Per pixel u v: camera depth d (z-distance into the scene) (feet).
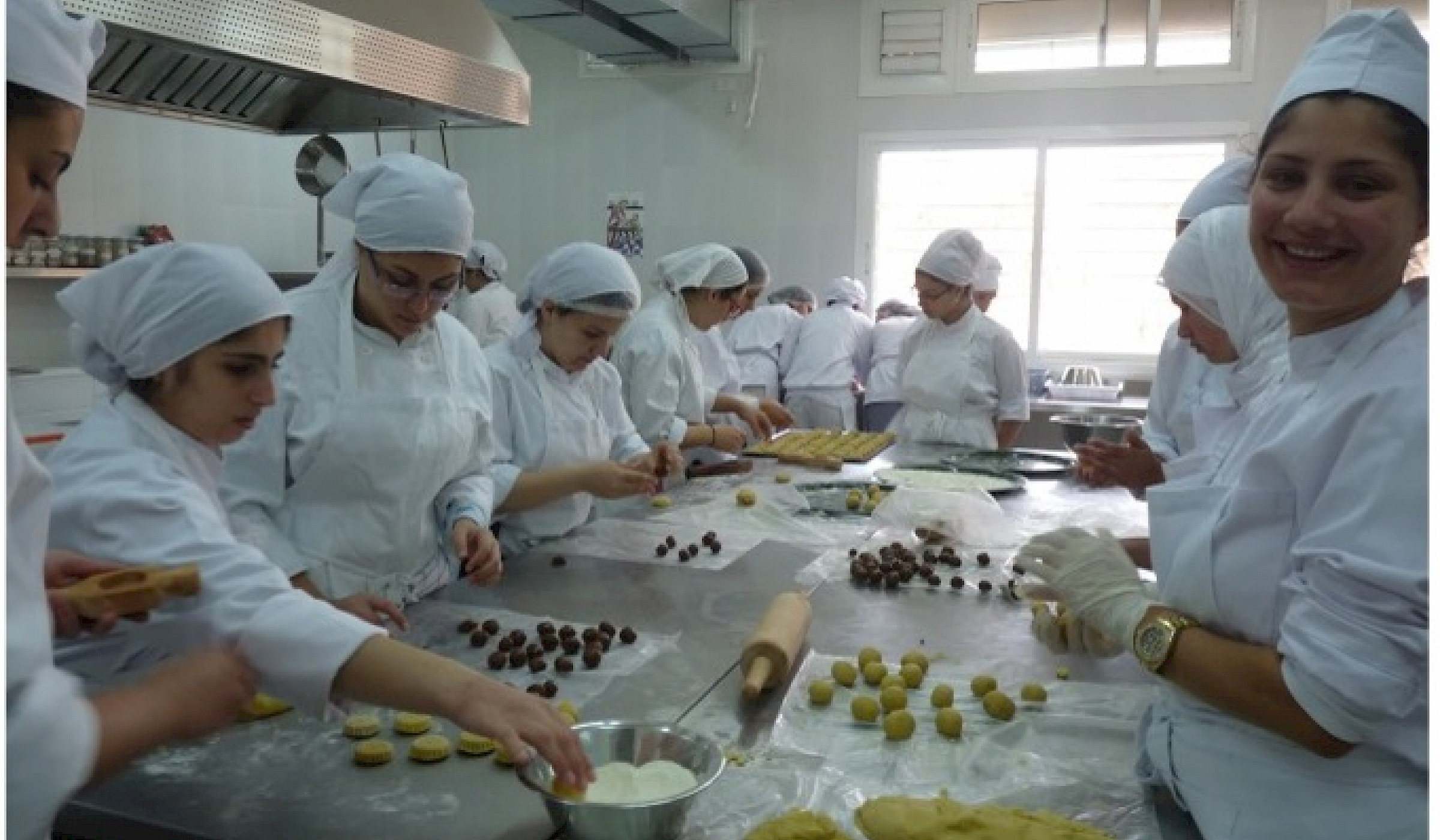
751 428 12.66
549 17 17.07
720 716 4.61
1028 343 19.35
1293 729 3.24
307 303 5.83
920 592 6.57
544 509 7.66
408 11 9.70
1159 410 8.64
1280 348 4.58
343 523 5.84
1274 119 3.31
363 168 5.67
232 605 3.67
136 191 15.20
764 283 14.24
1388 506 2.99
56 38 2.79
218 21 7.55
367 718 4.33
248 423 4.42
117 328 4.13
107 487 3.81
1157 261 18.49
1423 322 3.21
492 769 4.02
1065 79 18.39
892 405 17.92
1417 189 3.09
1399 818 3.20
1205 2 17.62
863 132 19.66
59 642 4.19
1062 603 4.45
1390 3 16.58
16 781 2.33
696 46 19.31
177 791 3.80
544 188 21.75
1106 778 4.07
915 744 4.34
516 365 7.75
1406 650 2.97
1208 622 3.62
